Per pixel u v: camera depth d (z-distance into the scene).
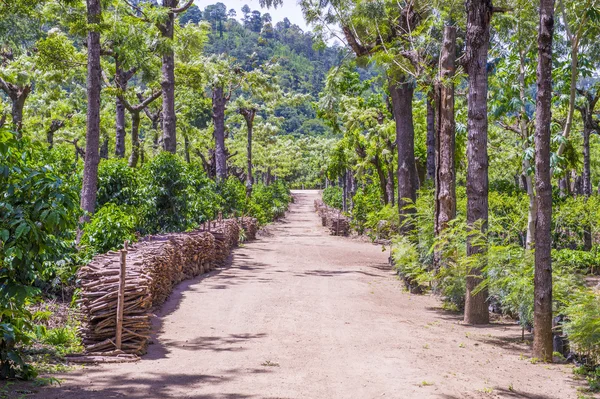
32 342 7.96
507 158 27.61
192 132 43.81
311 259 22.58
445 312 12.67
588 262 18.88
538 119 8.66
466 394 6.53
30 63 26.25
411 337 9.70
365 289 15.29
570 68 16.67
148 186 18.48
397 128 19.36
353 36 17.58
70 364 7.49
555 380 7.50
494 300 12.99
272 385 6.59
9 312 6.32
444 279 12.97
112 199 16.47
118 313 7.98
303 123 152.12
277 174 85.69
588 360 8.51
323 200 69.00
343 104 30.12
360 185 54.62
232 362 7.71
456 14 15.81
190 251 16.47
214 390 6.34
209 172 50.50
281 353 8.27
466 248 11.66
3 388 6.03
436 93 14.45
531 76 17.42
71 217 6.33
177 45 23.62
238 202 31.20
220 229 20.72
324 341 9.14
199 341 9.05
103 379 6.74
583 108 23.22
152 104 36.59
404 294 15.00
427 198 16.89
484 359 8.45
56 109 36.66
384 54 16.31
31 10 18.81
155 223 18.66
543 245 8.67
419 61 16.27
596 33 16.25
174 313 11.33
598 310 8.28
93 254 11.53
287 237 34.22
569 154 20.86
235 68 37.28
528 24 15.69
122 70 25.27
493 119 19.02
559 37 15.92
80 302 8.50
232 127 62.00
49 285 10.81
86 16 15.83
